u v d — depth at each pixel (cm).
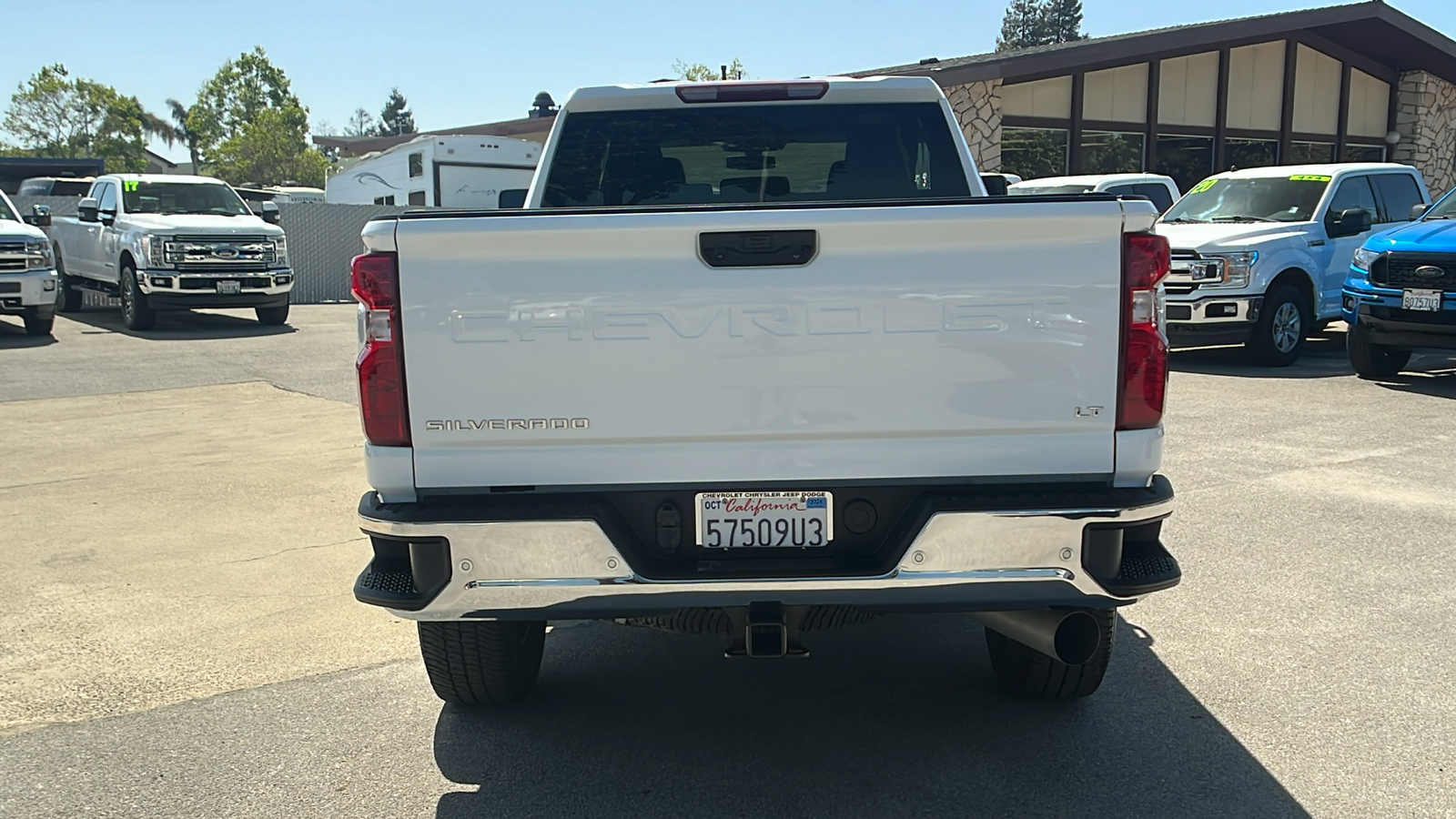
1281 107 2356
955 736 365
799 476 306
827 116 491
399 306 300
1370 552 544
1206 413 905
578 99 485
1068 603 303
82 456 810
